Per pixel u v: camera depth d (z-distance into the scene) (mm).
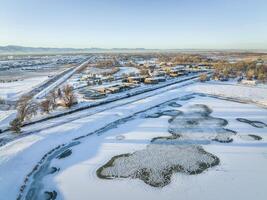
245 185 30672
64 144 44375
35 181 32500
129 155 39562
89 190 30328
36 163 37156
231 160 37250
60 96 72875
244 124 53219
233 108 66125
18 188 30891
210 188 30250
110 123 55719
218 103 72000
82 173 34312
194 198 28406
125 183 31734
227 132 48688
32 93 86812
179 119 57531
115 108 67438
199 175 33312
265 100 73125
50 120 56781
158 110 65812
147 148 42062
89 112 63531
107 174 33938
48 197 29141
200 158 38062
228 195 28766
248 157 38156
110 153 40438
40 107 62219
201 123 54375
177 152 40312
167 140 45344
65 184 31672
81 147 43156
